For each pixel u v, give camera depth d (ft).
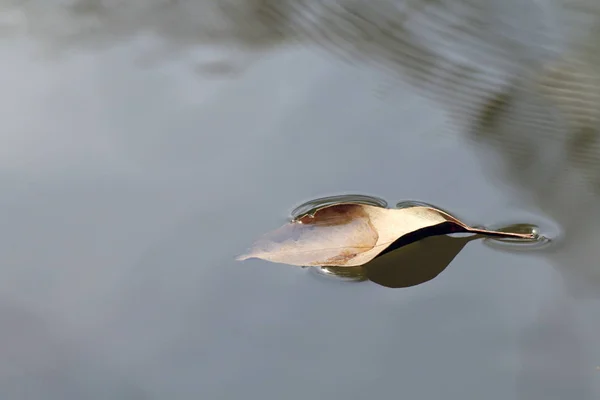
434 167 6.30
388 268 6.15
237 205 6.22
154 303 6.11
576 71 6.55
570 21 6.66
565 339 6.08
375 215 6.17
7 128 6.34
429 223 6.17
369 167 6.28
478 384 6.05
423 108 6.43
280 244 6.15
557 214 6.23
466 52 6.58
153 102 6.40
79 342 6.07
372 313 6.10
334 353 6.07
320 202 6.23
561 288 6.13
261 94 6.41
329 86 6.45
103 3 6.64
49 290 6.13
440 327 6.09
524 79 6.54
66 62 6.49
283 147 6.31
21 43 6.54
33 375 6.05
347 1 6.66
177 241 6.17
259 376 6.05
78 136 6.33
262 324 6.09
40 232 6.19
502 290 6.13
